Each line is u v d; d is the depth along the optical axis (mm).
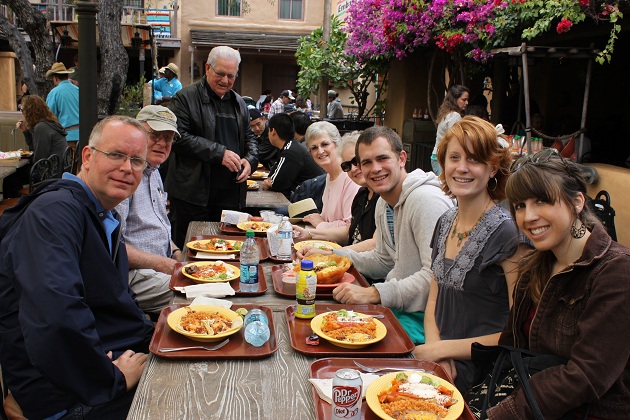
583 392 1742
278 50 17297
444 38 7059
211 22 17828
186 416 1709
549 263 2018
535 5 5648
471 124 2402
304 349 2168
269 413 1742
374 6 8609
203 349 2133
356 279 3012
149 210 3498
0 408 2219
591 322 1774
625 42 7719
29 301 2027
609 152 7559
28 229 2145
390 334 2340
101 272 2348
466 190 2402
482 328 2428
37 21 7875
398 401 1783
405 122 9578
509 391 1957
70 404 2170
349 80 10711
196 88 4602
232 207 4859
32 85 8297
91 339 2055
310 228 4262
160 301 3152
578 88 8406
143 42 9859
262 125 7707
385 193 3016
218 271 2955
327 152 4258
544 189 1874
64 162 7215
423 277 2748
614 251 1819
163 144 3449
